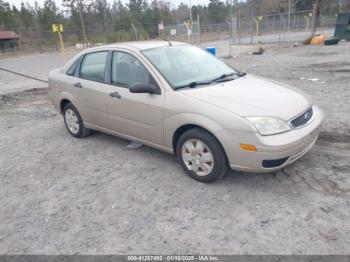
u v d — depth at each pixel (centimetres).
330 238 276
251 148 326
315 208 317
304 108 367
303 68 1173
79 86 516
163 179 398
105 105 473
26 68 1988
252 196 346
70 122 574
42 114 784
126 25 5322
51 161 484
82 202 363
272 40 3041
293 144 327
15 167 473
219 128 338
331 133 497
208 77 430
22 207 363
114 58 464
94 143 544
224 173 363
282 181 370
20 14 6241
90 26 5197
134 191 376
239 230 296
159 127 403
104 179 412
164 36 3462
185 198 353
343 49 1781
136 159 464
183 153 389
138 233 302
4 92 1118
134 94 423
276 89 400
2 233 320
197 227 304
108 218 329
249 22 3762
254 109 338
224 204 336
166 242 288
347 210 310
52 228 321
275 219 306
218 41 3575
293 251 266
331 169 387
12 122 731
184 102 368
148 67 413
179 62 443
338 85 822
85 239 300
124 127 458
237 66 1403
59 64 2098
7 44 4453
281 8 5666
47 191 395
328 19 4397
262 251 269
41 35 4438
